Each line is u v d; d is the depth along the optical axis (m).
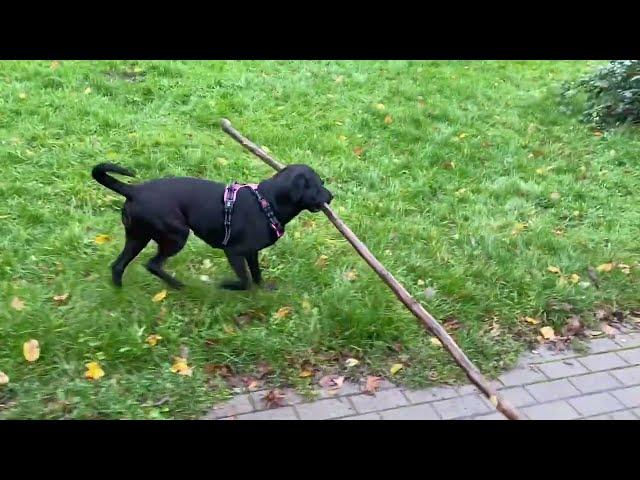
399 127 3.66
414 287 2.34
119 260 2.20
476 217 2.87
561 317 2.28
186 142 3.30
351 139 3.52
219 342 2.06
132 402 1.81
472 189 3.13
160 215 2.04
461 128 3.73
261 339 2.05
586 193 3.13
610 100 3.93
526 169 3.34
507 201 3.04
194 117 3.62
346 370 2.00
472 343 2.12
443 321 2.23
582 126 3.86
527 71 4.69
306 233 2.66
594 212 2.99
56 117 3.41
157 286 2.29
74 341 1.99
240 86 4.05
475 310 2.27
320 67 4.48
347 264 2.47
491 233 2.73
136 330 2.04
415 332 2.15
